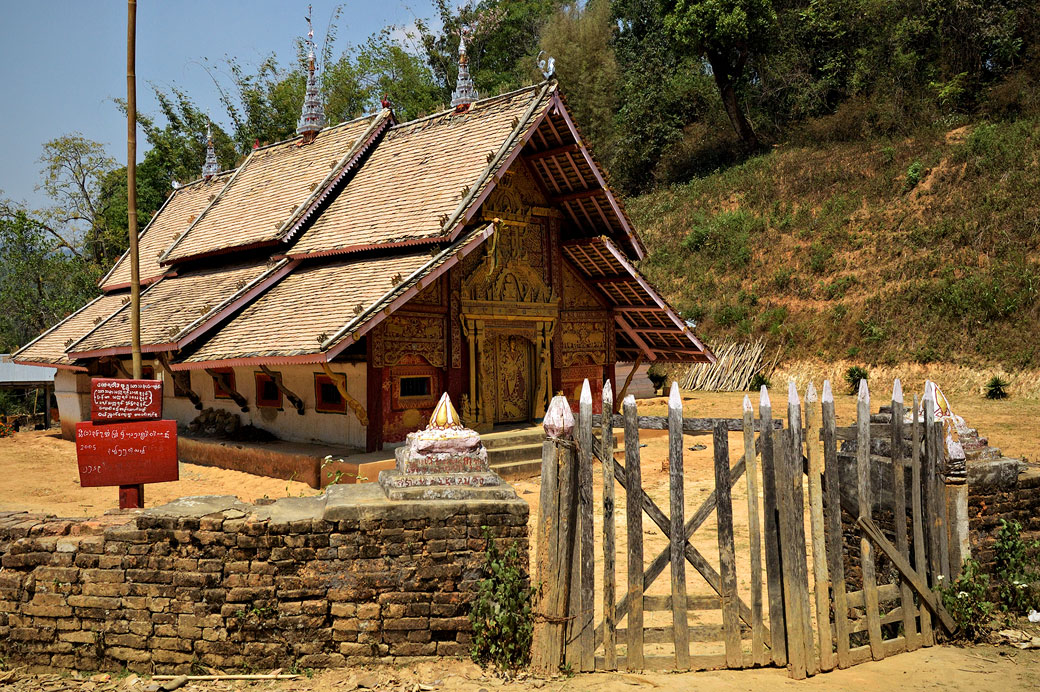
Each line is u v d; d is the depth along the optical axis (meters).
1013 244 27.33
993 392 22.53
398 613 5.80
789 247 33.16
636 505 5.87
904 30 38.88
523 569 5.93
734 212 36.53
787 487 6.07
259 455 14.45
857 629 6.31
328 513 5.81
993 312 25.38
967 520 6.73
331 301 13.96
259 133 40.88
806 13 42.72
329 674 5.69
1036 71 34.50
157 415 7.47
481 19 49.06
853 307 28.67
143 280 21.41
